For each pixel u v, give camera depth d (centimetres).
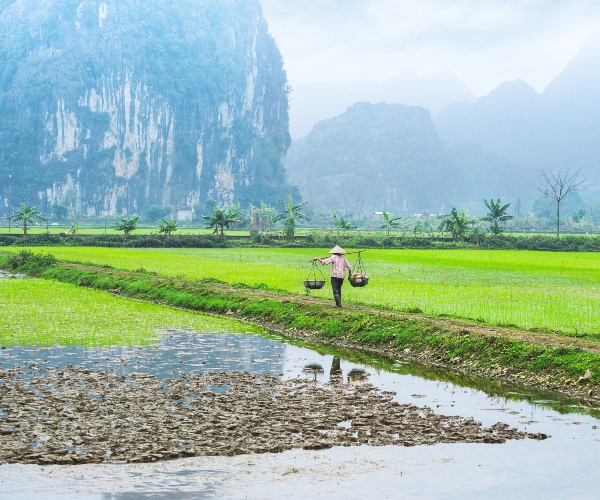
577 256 6494
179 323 2333
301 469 959
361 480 928
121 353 1780
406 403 1330
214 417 1174
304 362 1725
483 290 3044
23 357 1692
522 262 5359
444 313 2253
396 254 6662
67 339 1964
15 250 6844
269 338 2086
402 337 1916
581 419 1238
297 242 8544
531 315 2230
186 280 3419
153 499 852
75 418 1146
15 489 871
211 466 962
